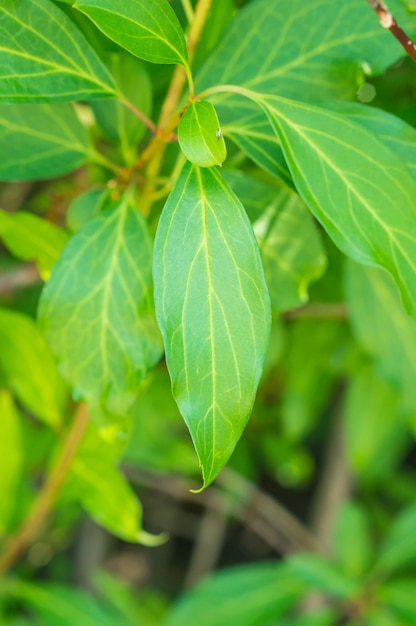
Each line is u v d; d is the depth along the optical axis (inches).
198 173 17.4
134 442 30.6
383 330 24.8
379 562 31.1
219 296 17.2
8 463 25.8
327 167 17.9
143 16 17.6
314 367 31.9
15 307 33.4
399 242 17.8
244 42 20.2
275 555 52.3
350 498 40.6
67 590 27.9
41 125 20.9
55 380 25.0
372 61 20.1
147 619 38.9
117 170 20.9
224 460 17.2
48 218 28.5
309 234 21.2
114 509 24.3
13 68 18.5
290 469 37.4
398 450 35.0
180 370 17.2
